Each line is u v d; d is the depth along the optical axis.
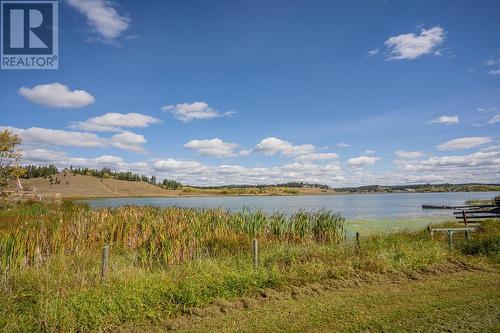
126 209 20.61
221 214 17.77
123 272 9.22
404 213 46.25
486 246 13.25
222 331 6.89
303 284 9.56
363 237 16.27
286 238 16.22
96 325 6.88
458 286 9.53
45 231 12.54
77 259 10.57
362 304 8.21
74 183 178.75
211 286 8.62
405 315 7.49
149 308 7.59
